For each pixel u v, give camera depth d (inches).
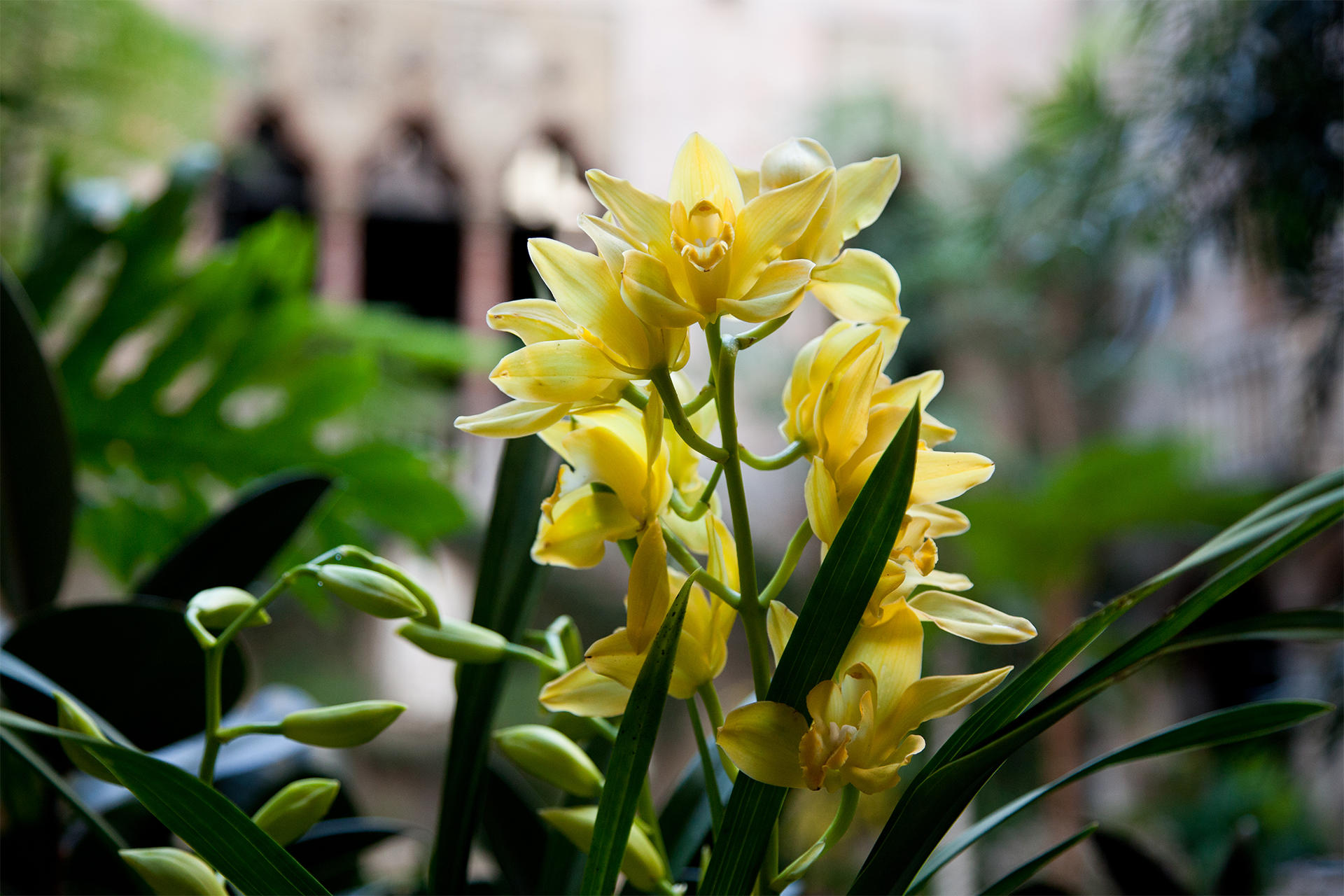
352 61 291.7
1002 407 269.3
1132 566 251.4
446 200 315.9
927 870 24.2
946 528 23.0
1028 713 21.8
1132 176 120.7
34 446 30.5
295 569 23.6
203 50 147.2
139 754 20.3
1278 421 207.8
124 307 55.0
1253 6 100.6
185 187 54.2
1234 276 212.2
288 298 58.2
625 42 301.9
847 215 23.1
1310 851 159.6
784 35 302.0
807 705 21.4
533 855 30.0
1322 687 97.6
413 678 238.5
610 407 22.7
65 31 133.3
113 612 27.3
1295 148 98.7
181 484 56.1
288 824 23.5
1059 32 287.1
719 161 22.5
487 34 298.5
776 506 245.6
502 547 26.2
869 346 22.6
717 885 21.7
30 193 125.7
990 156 245.1
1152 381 252.7
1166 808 189.8
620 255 22.1
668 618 21.5
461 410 246.4
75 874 30.4
